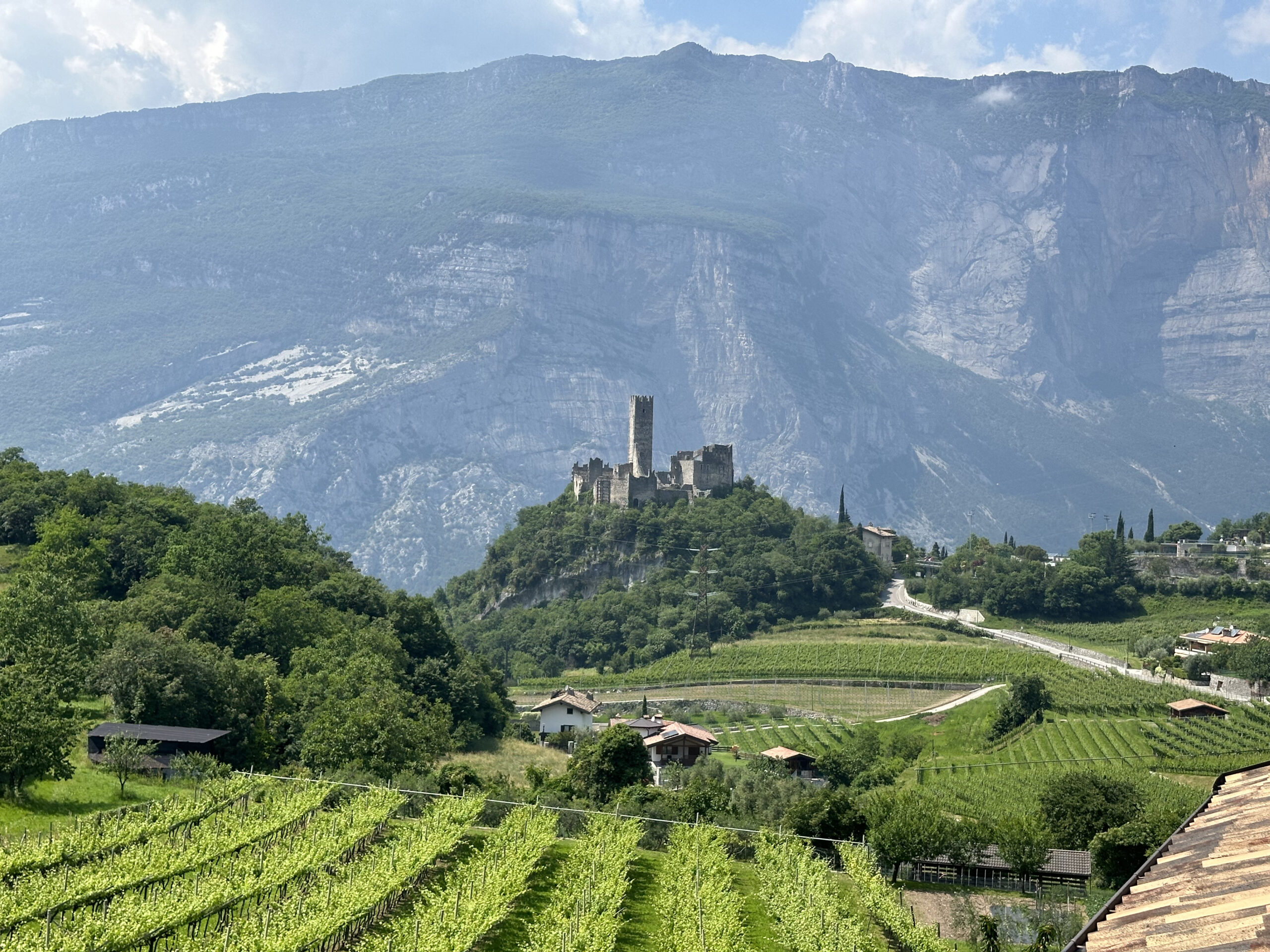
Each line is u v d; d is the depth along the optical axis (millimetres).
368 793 86750
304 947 56250
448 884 69500
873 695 192875
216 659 113438
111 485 186875
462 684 152375
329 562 187500
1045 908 84062
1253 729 146625
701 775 119625
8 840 69125
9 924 54031
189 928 57938
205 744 97812
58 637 104125
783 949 70000
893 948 73938
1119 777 121938
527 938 66875
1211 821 52938
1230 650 181250
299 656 131875
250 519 183500
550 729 165125
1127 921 42281
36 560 146375
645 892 79750
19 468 192750
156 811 73688
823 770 139000
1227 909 39969
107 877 60125
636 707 189750
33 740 77500
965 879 92812
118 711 104062
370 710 107312
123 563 158500
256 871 65625
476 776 103000
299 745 108625
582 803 102062
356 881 63969
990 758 144125
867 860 87188
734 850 92625
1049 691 170875
